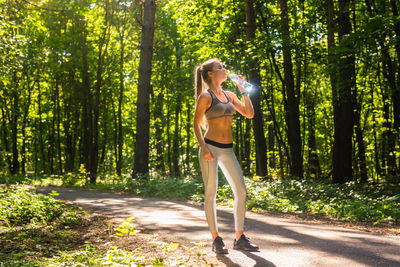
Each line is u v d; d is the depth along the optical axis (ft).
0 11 40.27
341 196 33.78
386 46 37.86
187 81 80.89
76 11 61.31
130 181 42.42
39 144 110.93
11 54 40.70
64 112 96.73
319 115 77.97
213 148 11.69
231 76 12.91
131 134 106.22
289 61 50.47
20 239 15.74
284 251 11.58
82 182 55.83
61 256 12.17
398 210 22.59
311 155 70.85
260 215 22.54
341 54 40.19
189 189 34.65
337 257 10.76
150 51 49.52
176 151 90.22
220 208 25.21
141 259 10.39
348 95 44.29
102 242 14.28
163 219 18.62
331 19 45.60
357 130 56.70
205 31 59.21
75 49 66.08
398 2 45.55
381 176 61.05
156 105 88.02
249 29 47.73
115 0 62.34
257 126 49.75
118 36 73.77
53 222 19.48
